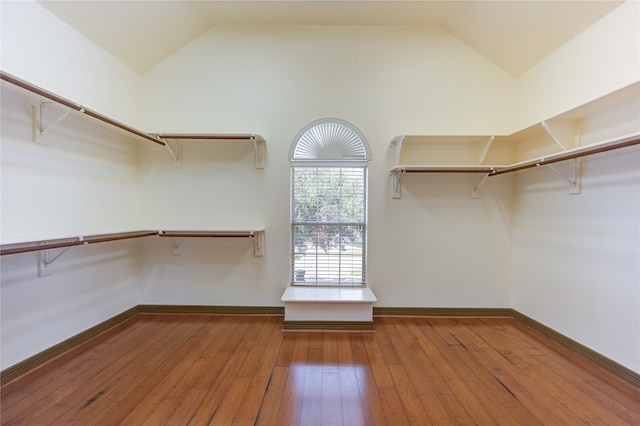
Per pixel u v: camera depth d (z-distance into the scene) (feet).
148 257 10.00
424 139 9.36
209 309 9.99
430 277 9.95
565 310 7.76
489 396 5.68
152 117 9.85
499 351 7.52
